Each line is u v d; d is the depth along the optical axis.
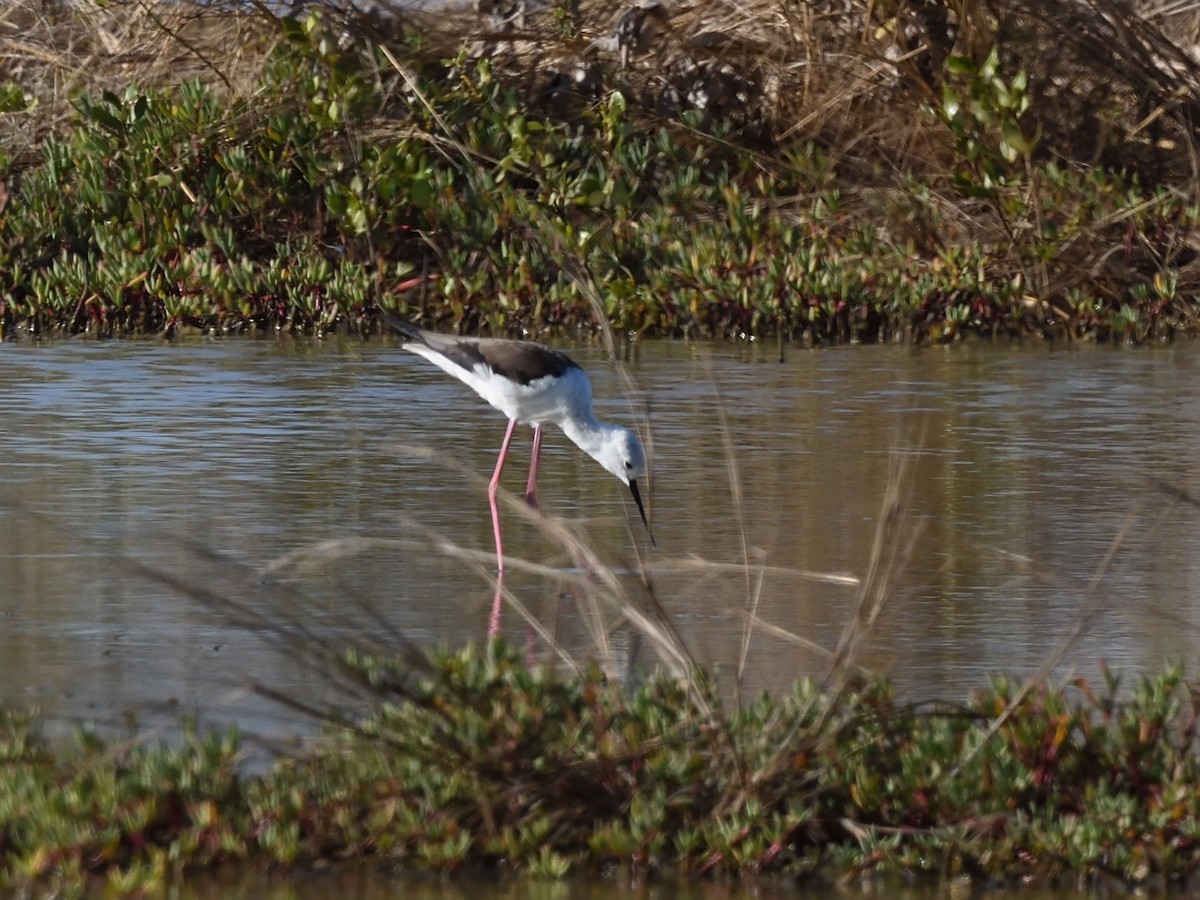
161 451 13.80
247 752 7.38
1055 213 22.03
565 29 24.41
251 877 6.84
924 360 19.22
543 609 9.81
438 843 6.91
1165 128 24.08
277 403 16.05
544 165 22.16
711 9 24.58
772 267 21.08
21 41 25.66
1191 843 6.98
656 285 20.98
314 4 24.02
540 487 12.94
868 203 22.92
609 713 7.32
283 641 9.12
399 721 7.26
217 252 22.03
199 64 24.72
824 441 14.56
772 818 7.12
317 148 22.92
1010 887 6.91
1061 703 7.45
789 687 8.47
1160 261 22.12
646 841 6.91
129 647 9.01
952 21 23.69
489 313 20.97
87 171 22.56
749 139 23.98
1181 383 17.69
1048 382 17.69
